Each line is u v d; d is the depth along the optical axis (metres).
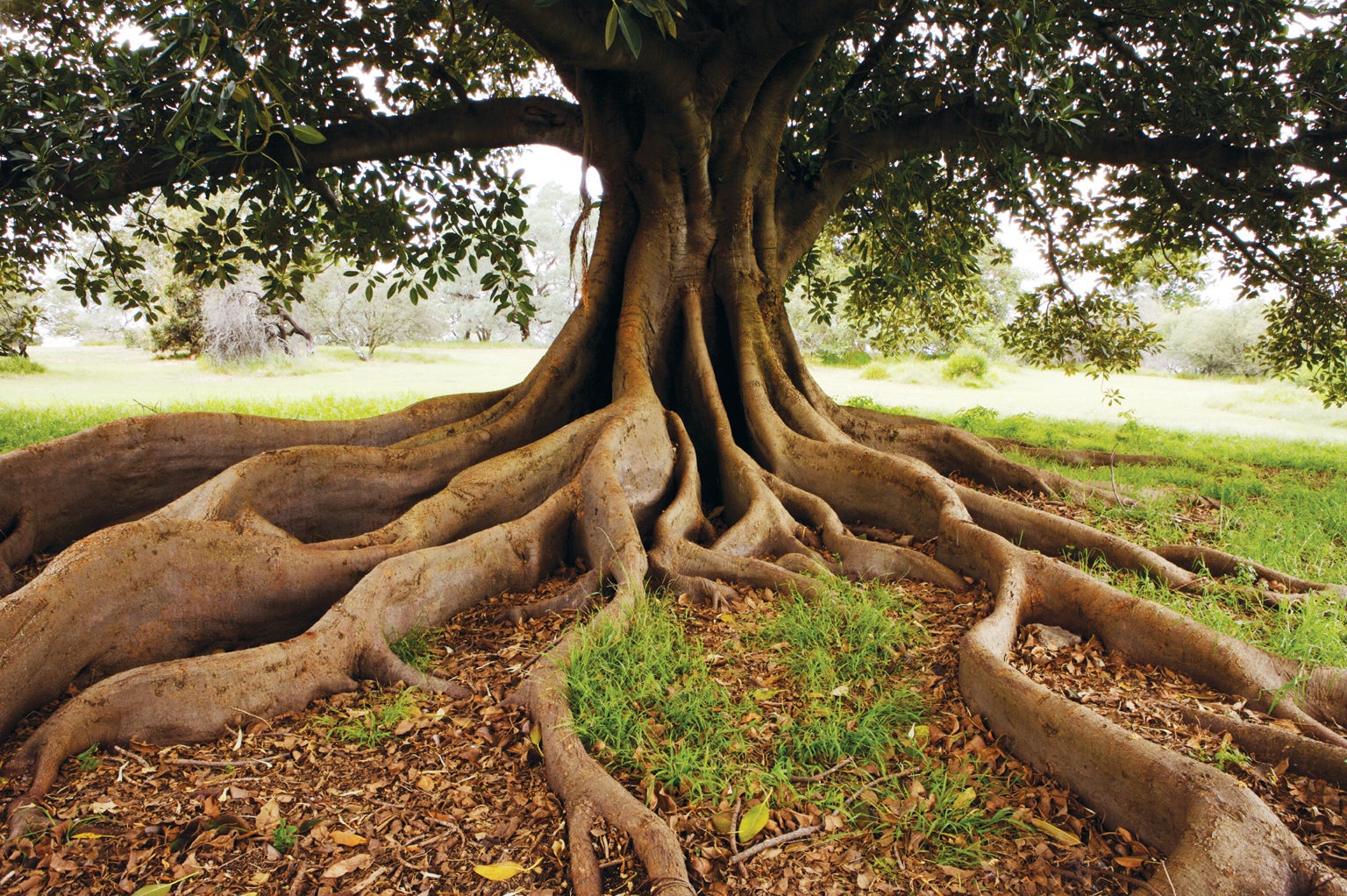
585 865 2.92
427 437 7.25
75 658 4.04
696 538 6.66
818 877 2.97
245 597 4.68
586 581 5.46
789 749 3.72
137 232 9.25
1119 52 9.15
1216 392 23.91
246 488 5.63
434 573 5.14
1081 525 6.21
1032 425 14.84
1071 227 12.57
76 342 40.72
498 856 3.09
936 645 4.82
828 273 21.81
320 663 4.30
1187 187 10.27
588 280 8.50
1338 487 8.97
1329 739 3.68
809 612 5.07
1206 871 2.75
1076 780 3.44
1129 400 22.61
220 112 4.79
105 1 8.94
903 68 9.28
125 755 3.63
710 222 8.50
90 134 6.77
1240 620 4.90
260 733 3.94
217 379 25.72
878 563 6.02
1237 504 8.00
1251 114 8.46
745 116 7.96
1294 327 11.55
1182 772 3.11
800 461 7.64
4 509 5.78
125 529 4.38
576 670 4.20
